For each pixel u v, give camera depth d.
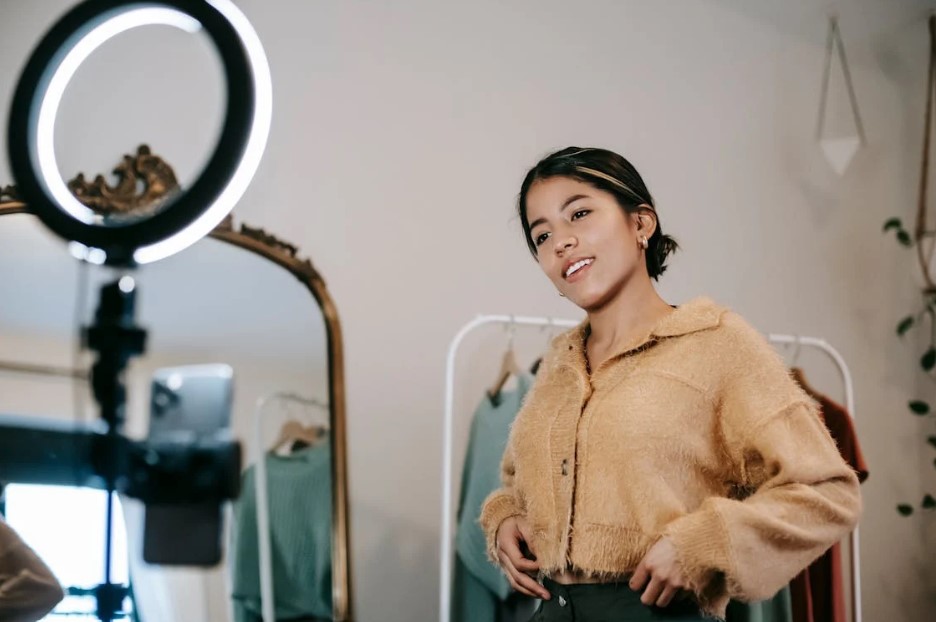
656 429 1.28
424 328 2.43
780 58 2.87
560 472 1.35
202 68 2.30
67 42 1.41
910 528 2.81
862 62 2.96
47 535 1.94
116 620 1.89
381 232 2.44
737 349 1.30
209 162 1.30
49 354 2.06
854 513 1.25
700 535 1.20
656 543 1.21
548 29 2.65
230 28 1.33
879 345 2.86
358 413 2.36
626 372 1.34
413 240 2.46
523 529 1.44
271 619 1.94
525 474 1.41
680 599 1.26
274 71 2.41
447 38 2.56
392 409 2.38
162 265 2.06
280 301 2.10
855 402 2.81
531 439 1.41
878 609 2.73
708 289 2.69
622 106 2.68
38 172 1.35
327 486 2.01
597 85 2.67
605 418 1.31
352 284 2.40
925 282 2.91
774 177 2.81
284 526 1.98
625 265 1.41
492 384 2.45
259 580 1.95
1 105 2.30
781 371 1.29
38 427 2.01
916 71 3.02
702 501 1.29
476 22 2.59
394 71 2.51
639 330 1.40
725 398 1.29
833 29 2.94
